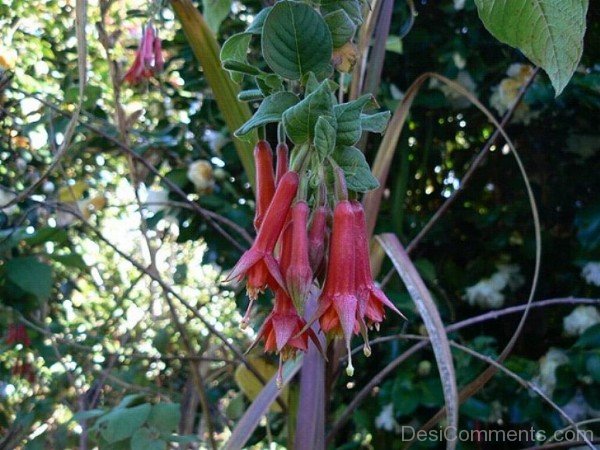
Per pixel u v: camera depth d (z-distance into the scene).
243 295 0.76
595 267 0.72
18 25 0.82
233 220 0.73
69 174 0.88
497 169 0.86
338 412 0.81
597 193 0.81
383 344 0.76
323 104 0.23
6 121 0.79
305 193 0.25
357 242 0.25
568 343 0.79
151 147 0.79
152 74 0.67
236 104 0.46
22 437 0.83
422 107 0.85
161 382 1.06
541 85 0.73
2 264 0.65
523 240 0.79
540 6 0.22
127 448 0.51
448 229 0.83
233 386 0.97
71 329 0.97
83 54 0.27
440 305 0.80
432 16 0.81
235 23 0.75
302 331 0.24
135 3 0.89
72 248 0.89
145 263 1.13
